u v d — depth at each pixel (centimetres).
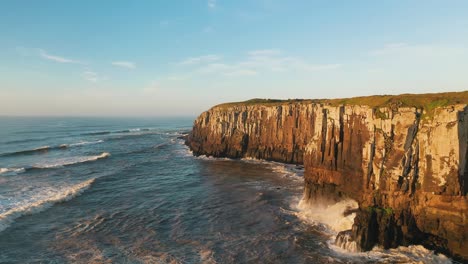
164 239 3525
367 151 3628
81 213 4322
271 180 6281
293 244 3344
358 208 3591
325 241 3400
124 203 4809
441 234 3000
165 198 5097
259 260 3033
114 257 3092
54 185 5778
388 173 3366
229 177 6612
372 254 3042
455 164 2936
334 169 4309
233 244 3388
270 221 4016
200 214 4334
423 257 2939
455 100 3322
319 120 4662
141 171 7281
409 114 3378
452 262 2861
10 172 6769
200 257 3105
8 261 2988
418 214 3144
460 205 2895
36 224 3884
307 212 4300
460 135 2950
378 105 3878
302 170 7194
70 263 2966
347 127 4166
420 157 3259
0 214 4050
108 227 3853
